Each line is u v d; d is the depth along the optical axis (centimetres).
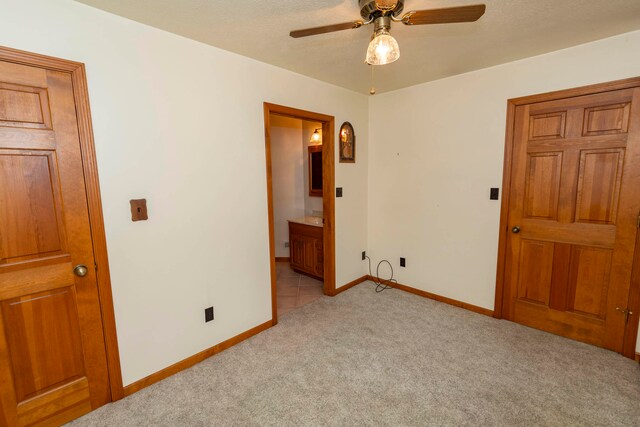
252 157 246
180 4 161
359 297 336
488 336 252
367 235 383
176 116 200
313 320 285
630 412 169
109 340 181
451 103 292
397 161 342
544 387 190
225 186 230
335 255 338
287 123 473
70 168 163
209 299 228
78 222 167
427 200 321
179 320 212
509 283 274
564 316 248
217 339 235
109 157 174
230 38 203
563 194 240
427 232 324
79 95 162
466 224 294
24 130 149
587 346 235
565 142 235
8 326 153
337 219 335
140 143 186
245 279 250
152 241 195
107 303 179
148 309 197
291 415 172
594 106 220
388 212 358
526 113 250
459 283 305
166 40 192
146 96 186
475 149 281
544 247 253
